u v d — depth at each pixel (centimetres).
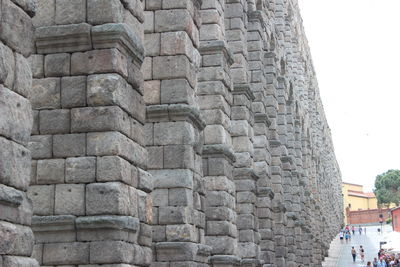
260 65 3312
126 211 1430
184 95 1941
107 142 1430
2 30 1016
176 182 1922
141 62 1577
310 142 6525
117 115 1441
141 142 1558
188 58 1986
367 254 9281
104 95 1443
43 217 1416
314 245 6300
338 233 13512
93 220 1393
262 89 3319
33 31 1105
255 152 3281
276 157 3750
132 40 1496
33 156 1456
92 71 1461
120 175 1419
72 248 1405
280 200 3738
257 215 2969
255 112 3284
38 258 1411
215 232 2361
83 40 1467
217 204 2373
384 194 17700
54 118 1466
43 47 1488
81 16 1482
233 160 2514
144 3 2008
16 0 1053
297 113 5378
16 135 1043
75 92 1466
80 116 1452
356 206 19362
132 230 1436
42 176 1446
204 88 2416
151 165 1944
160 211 1919
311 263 5778
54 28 1472
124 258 1395
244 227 2812
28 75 1081
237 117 2859
